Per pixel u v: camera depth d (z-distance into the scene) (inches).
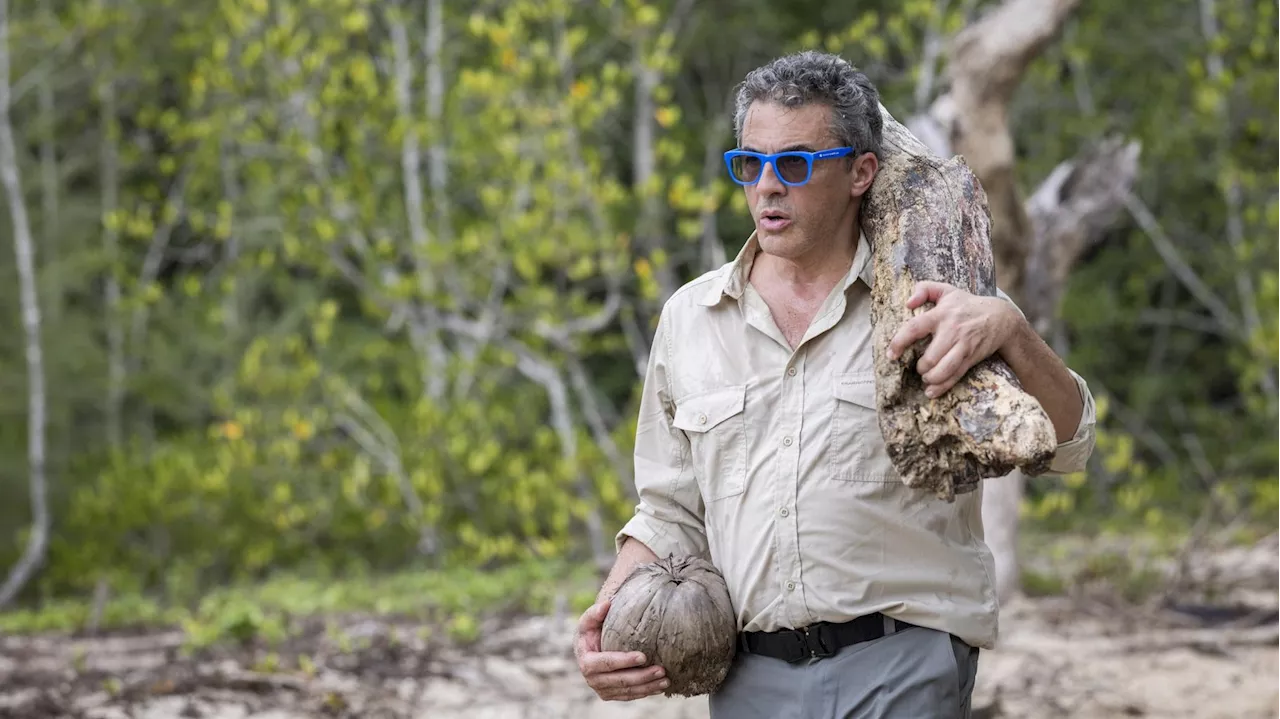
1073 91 740.0
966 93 306.2
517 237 488.1
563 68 509.7
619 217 615.8
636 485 132.5
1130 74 759.1
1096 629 319.0
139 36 675.4
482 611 371.2
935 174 118.5
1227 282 733.9
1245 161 628.1
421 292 510.3
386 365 697.6
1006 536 348.5
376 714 251.9
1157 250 759.7
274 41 512.4
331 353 661.3
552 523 491.2
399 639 321.1
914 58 607.2
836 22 772.6
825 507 118.5
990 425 104.9
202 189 706.8
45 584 570.9
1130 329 759.1
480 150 513.0
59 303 708.7
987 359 108.7
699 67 804.6
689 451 130.3
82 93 750.5
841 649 119.3
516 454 519.8
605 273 534.9
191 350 718.5
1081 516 582.2
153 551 565.6
